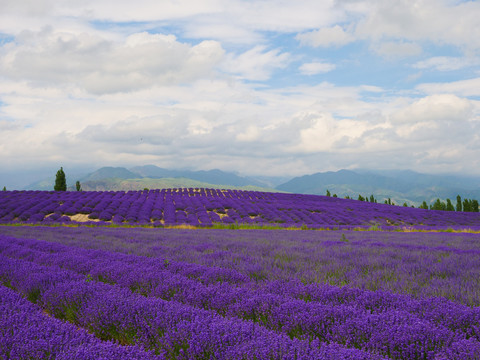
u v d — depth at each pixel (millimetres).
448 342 3496
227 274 6902
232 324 3920
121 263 8156
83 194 56219
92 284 6023
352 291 5582
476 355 3102
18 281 6891
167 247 12000
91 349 3299
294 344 3299
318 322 4109
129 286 6457
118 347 3361
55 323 4137
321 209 48469
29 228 25016
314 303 4852
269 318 4398
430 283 6500
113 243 13469
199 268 7414
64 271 7297
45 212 38156
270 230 28109
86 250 11008
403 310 4539
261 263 8508
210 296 5402
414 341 3561
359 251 11164
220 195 63281
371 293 5301
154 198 55156
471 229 34500
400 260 9375
